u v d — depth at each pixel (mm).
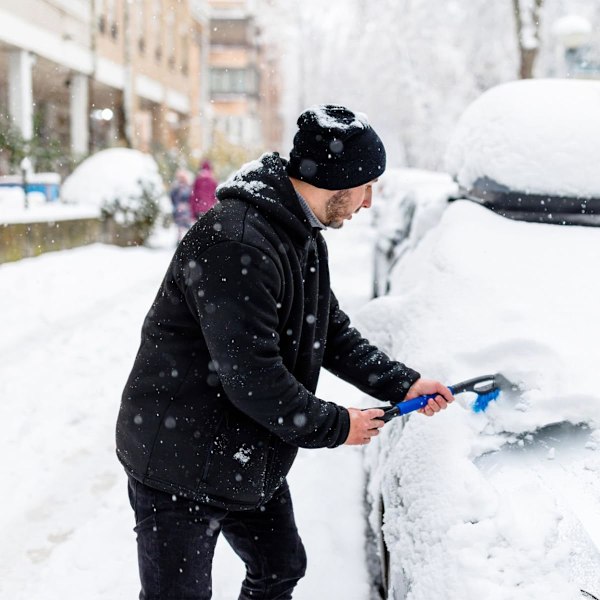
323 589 2807
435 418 2131
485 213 3154
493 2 19172
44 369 5715
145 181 13414
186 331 1851
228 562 3037
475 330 2391
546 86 3357
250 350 1689
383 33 22922
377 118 26453
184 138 34250
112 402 5016
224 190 1837
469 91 21484
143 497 1927
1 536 3291
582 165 3049
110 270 10125
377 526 2586
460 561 1607
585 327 2334
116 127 26562
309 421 1765
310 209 1874
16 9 15703
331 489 3590
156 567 1906
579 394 2014
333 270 10648
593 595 1478
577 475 1826
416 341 2527
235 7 48844
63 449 4234
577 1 17188
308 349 1974
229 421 1864
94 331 6875
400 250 5250
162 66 29156
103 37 22062
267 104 55781
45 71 20047
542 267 2686
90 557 3129
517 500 1744
